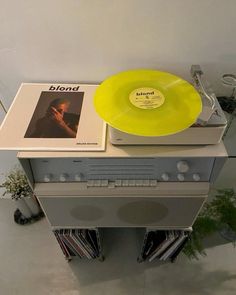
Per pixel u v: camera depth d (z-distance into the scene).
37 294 1.28
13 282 1.31
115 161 0.77
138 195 0.87
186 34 0.83
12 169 1.38
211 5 0.76
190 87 0.75
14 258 1.39
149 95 0.73
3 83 0.97
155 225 1.05
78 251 1.27
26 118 0.82
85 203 0.91
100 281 1.31
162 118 0.67
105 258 1.37
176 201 0.90
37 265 1.36
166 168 0.79
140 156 0.73
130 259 1.37
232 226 1.23
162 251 1.25
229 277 1.31
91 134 0.78
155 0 0.76
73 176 0.82
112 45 0.86
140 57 0.89
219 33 0.83
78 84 0.95
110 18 0.80
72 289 1.29
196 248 1.25
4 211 1.56
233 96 0.97
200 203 0.90
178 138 0.72
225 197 1.26
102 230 1.46
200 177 0.83
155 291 1.28
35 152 0.74
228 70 0.92
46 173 0.81
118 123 0.66
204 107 0.72
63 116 0.82
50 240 1.44
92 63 0.91
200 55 0.88
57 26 0.82
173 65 0.91
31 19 0.80
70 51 0.88
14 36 0.84
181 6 0.77
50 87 0.93
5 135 0.77
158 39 0.84
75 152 0.74
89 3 0.76
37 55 0.89
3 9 0.78
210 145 0.75
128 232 1.46
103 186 0.84
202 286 1.29
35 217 1.51
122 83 0.76
